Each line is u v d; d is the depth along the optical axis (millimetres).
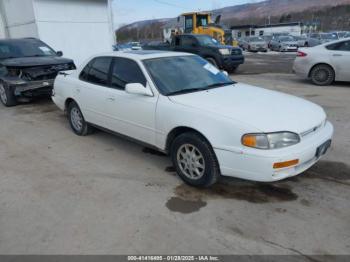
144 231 2795
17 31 13031
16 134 5582
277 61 17766
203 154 3283
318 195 3283
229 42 19625
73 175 3904
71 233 2799
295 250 2520
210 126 3164
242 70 13852
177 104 3506
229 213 3025
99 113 4656
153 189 3508
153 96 3768
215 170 3266
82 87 4902
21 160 4418
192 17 18141
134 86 3713
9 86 7246
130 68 4176
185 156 3514
